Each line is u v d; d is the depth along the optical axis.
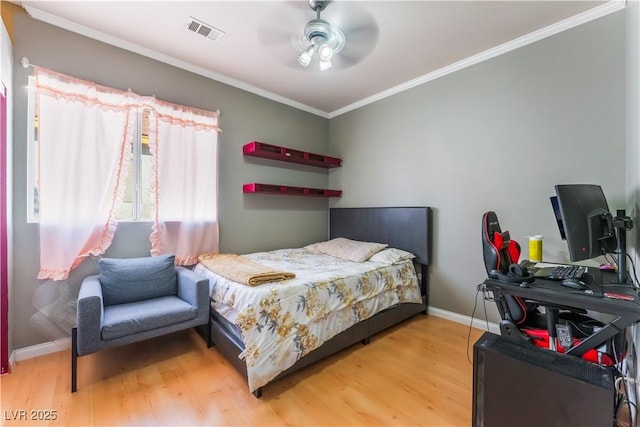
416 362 2.17
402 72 3.07
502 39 2.49
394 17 2.19
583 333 1.59
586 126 2.20
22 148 2.14
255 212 3.53
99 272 2.42
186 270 2.56
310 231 4.11
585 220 1.52
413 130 3.29
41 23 2.20
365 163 3.82
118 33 2.43
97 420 1.56
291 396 1.78
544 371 1.26
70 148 2.24
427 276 3.16
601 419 1.14
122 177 2.49
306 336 1.97
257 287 1.98
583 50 2.20
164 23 2.29
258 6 2.09
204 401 1.72
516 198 2.54
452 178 2.97
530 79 2.46
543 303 1.61
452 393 1.81
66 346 2.30
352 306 2.32
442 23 2.26
